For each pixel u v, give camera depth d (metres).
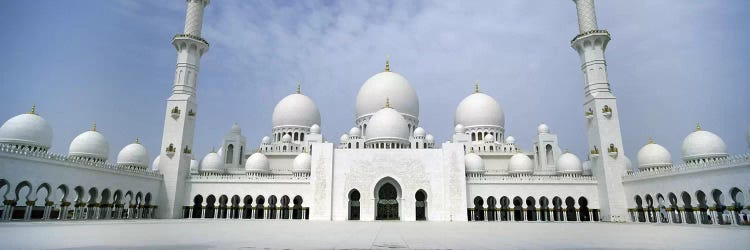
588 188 61.72
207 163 70.00
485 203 63.19
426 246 16.91
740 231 29.80
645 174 53.41
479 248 16.09
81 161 47.22
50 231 25.47
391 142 68.81
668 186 49.47
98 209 49.91
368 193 63.31
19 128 48.19
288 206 66.19
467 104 86.06
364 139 74.06
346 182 63.78
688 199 51.34
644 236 24.22
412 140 74.19
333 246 16.69
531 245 17.69
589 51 63.28
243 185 64.94
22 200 56.69
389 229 32.28
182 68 66.38
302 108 85.44
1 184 41.44
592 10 64.25
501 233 27.09
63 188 47.34
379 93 79.94
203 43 67.88
